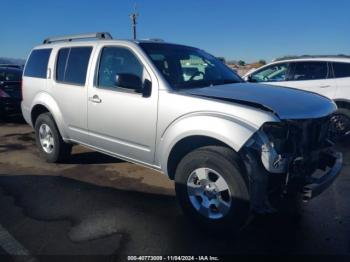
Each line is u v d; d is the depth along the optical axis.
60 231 3.37
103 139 4.34
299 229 3.44
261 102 3.15
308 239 3.26
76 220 3.60
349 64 7.08
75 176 4.93
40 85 5.31
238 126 2.97
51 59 5.14
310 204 4.03
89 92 4.40
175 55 4.21
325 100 3.68
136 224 3.52
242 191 3.02
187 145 3.54
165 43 4.40
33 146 6.70
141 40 4.23
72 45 4.88
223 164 3.07
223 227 3.21
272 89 3.79
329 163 3.51
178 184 3.46
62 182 4.69
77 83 4.64
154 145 3.71
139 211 3.82
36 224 3.51
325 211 3.85
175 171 3.69
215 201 3.26
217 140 3.20
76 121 4.70
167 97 3.54
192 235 3.31
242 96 3.34
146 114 3.71
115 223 3.54
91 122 4.44
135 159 4.05
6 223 3.53
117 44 4.22
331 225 3.53
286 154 3.01
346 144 6.92
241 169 3.05
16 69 9.98
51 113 5.11
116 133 4.12
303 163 3.14
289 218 3.66
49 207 3.91
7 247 3.09
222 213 3.21
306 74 7.56
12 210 3.83
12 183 4.65
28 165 5.43
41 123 5.44
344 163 5.62
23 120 9.66
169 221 3.59
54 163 5.50
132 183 4.66
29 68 5.69
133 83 3.70
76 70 4.71
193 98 3.36
